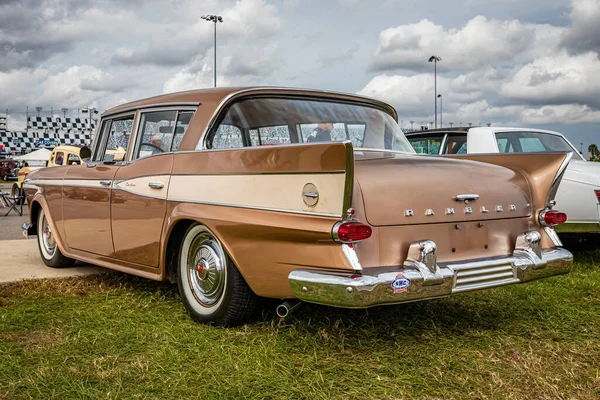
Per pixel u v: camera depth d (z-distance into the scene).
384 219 2.79
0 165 31.77
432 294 2.79
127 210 3.91
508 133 6.02
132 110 4.18
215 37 31.44
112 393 2.44
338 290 2.58
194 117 3.59
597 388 2.54
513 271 3.12
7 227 9.30
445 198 3.00
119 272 5.00
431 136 6.55
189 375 2.64
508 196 3.28
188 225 3.50
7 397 2.40
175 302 3.94
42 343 3.08
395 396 2.45
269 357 2.87
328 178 2.63
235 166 3.10
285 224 2.78
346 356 2.89
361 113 3.84
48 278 4.73
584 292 4.32
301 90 3.69
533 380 2.62
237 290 3.19
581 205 5.18
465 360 2.86
